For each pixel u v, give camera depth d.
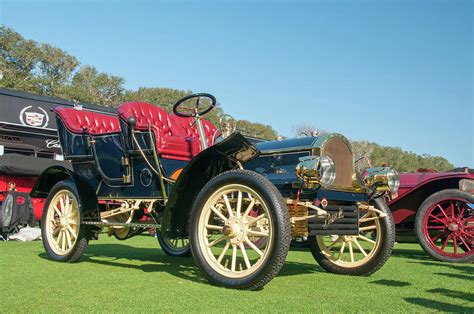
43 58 34.56
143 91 38.84
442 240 6.72
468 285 3.60
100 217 4.54
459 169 6.81
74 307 2.56
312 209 3.59
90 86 36.66
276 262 3.07
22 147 12.85
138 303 2.68
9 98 13.27
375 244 4.05
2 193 9.17
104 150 4.53
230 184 3.35
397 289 3.35
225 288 3.21
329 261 4.22
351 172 3.93
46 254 5.23
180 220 3.81
